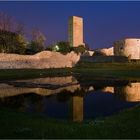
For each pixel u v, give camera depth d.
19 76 57.62
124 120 17.89
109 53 159.38
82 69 89.50
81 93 35.00
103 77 58.50
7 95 31.84
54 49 115.44
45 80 50.59
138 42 144.38
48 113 22.73
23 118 17.75
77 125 16.89
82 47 133.25
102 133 14.41
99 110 24.34
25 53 101.00
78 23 152.00
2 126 14.85
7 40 94.62
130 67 93.88
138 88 40.12
